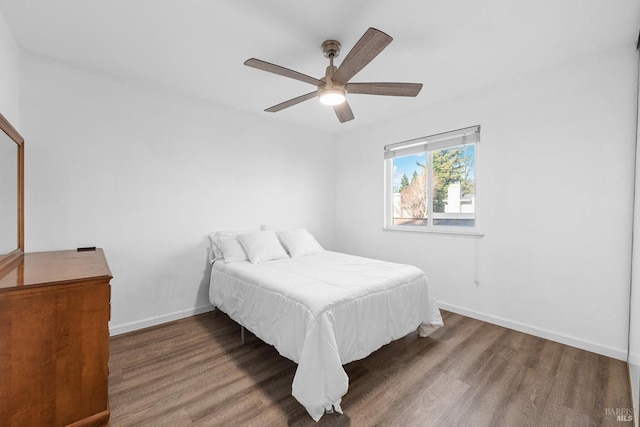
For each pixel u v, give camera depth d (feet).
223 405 5.41
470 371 6.52
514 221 8.63
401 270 7.93
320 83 6.34
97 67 7.84
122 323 8.51
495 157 8.98
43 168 7.25
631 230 6.75
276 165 12.27
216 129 10.40
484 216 9.29
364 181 13.26
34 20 5.87
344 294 5.98
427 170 11.30
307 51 6.97
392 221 12.71
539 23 5.93
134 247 8.68
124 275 8.52
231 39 6.51
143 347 7.63
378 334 6.50
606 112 7.04
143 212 8.84
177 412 5.21
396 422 4.98
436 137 10.44
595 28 6.10
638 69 6.46
